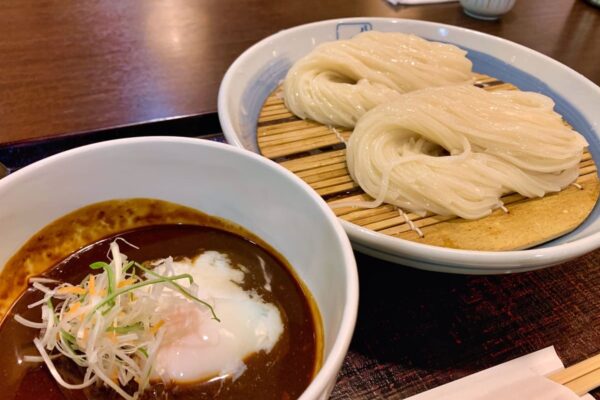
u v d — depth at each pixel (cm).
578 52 40
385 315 20
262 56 31
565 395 18
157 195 19
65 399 15
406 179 24
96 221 18
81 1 42
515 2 45
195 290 17
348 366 19
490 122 26
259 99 30
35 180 16
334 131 29
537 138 26
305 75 31
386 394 18
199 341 16
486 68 34
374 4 45
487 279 22
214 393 15
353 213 24
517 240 23
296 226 17
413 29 36
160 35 38
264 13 42
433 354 19
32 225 17
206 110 30
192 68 34
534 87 32
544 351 19
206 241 19
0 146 26
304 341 16
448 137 26
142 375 15
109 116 29
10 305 17
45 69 33
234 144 23
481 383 18
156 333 16
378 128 26
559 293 22
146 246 19
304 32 34
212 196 19
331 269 15
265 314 17
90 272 18
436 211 24
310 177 26
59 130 28
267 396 15
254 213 19
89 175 18
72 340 15
